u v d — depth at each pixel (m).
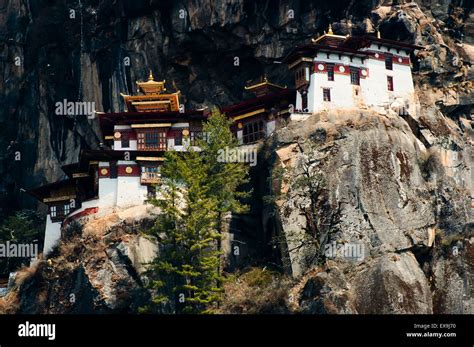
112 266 137.75
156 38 170.25
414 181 144.00
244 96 171.62
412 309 132.00
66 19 177.38
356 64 155.88
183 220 135.75
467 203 145.75
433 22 171.25
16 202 183.88
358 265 135.00
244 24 165.75
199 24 166.25
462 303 137.50
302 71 153.88
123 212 143.50
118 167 148.12
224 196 139.38
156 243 139.38
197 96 172.12
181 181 142.88
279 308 128.75
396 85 158.50
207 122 148.62
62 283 142.12
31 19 181.25
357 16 168.50
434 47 166.25
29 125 181.25
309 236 135.75
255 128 157.62
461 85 164.62
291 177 141.00
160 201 135.75
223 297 133.50
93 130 176.50
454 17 173.00
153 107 162.00
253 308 129.62
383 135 144.50
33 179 180.25
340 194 139.75
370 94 155.50
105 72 174.75
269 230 141.88
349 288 130.25
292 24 166.25
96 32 175.38
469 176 151.25
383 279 132.62
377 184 141.00
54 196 161.12
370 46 158.00
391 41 158.38
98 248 139.62
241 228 143.00
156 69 171.50
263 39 167.00
